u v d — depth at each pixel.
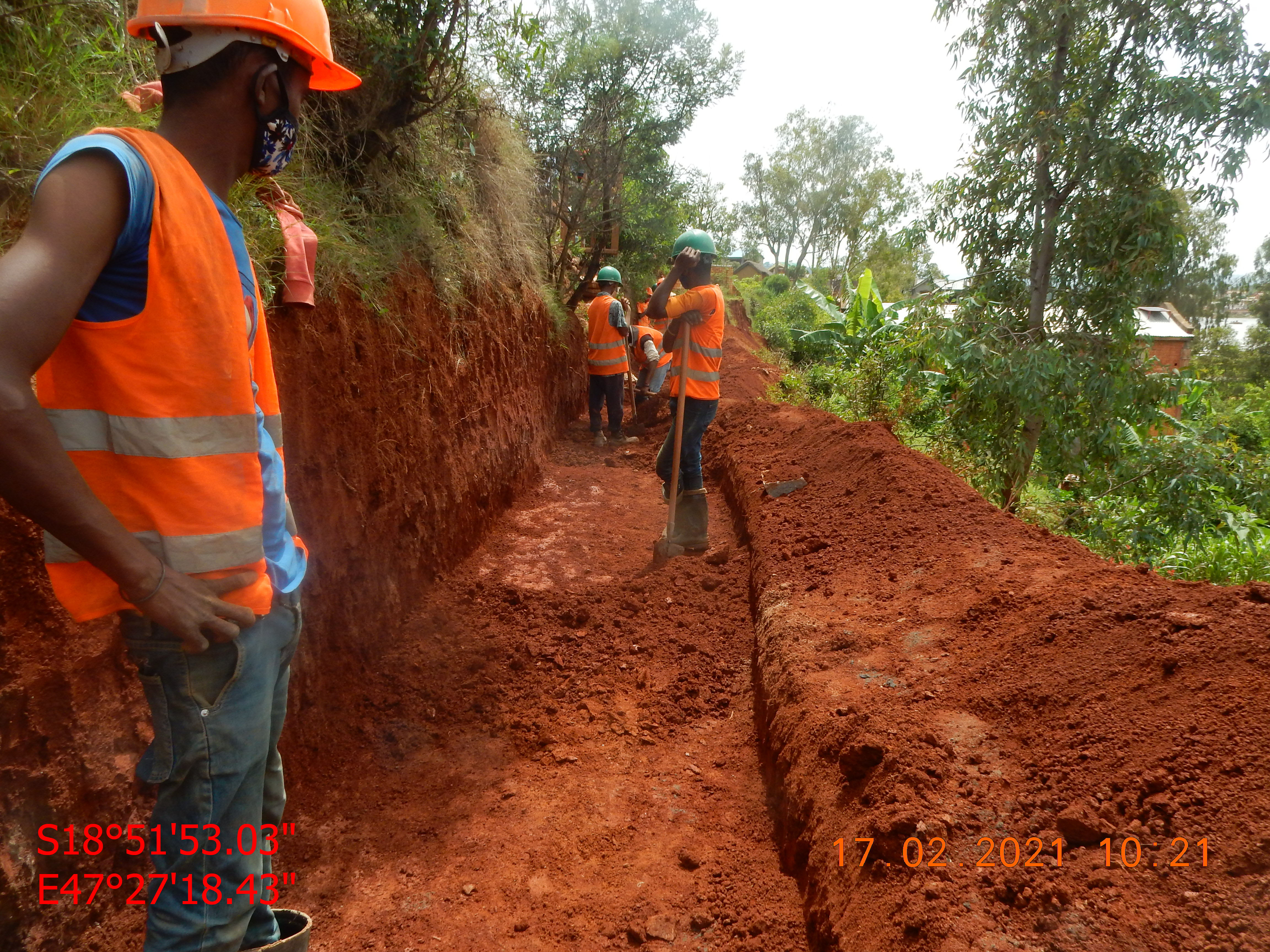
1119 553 7.43
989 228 9.40
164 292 1.24
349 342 3.65
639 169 11.68
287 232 2.99
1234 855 1.65
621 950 2.38
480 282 5.77
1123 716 2.18
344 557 3.61
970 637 2.97
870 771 2.39
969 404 9.06
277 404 1.67
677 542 5.43
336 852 2.82
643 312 5.31
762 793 3.04
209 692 1.42
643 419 10.48
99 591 1.33
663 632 4.43
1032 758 2.21
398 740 3.48
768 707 3.27
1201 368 9.10
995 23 8.68
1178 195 8.58
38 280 1.06
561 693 3.88
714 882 2.61
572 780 3.25
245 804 1.54
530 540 5.81
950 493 4.41
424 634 4.19
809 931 2.25
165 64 1.35
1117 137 8.18
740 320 21.80
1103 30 8.26
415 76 4.38
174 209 1.24
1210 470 8.42
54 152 2.25
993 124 8.99
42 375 1.25
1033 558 3.43
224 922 1.53
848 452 5.70
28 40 2.39
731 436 7.93
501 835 2.92
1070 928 1.67
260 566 1.43
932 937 1.75
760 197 48.16
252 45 1.37
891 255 29.62
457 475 5.11
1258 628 2.23
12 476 1.05
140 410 1.25
